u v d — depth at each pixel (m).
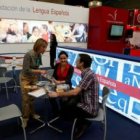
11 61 4.45
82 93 2.52
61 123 3.18
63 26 7.51
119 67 3.39
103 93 2.54
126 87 3.30
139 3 10.60
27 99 2.95
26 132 2.89
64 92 2.48
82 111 2.46
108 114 3.55
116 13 7.89
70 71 3.28
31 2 6.68
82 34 8.09
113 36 8.04
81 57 2.48
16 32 6.59
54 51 6.21
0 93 4.41
